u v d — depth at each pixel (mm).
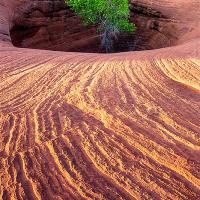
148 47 23875
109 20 22453
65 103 6684
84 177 4500
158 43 23422
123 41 24297
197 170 4391
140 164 4605
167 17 23359
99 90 7172
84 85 7598
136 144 5035
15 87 7906
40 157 5000
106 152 4926
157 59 9617
